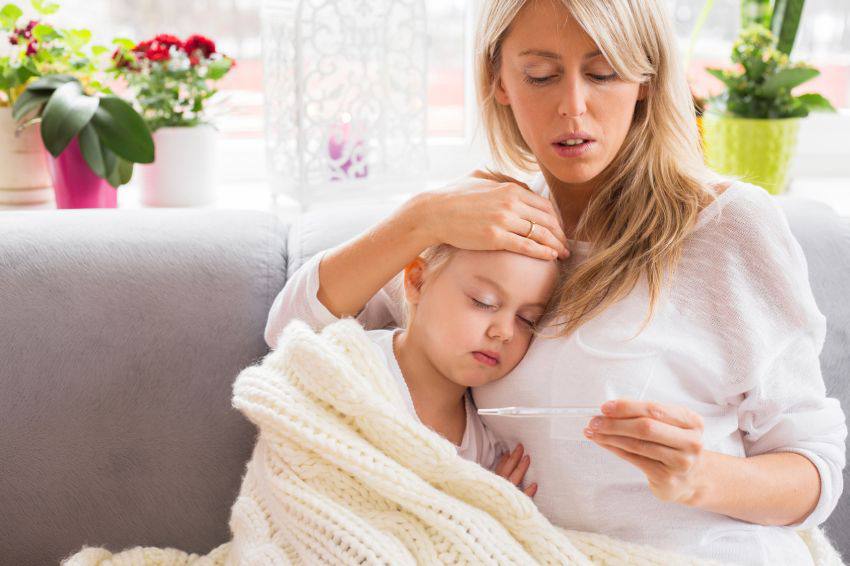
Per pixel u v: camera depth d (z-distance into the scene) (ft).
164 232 4.23
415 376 3.59
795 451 3.34
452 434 3.62
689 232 3.36
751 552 3.28
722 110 5.73
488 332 3.36
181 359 4.00
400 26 5.50
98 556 3.73
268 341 3.96
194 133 5.64
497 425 3.54
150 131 5.45
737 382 3.26
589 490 3.29
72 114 4.95
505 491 3.25
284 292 3.91
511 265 3.33
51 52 5.44
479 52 3.71
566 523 3.37
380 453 3.29
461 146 6.70
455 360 3.41
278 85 5.61
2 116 5.31
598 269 3.40
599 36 3.14
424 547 3.19
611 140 3.35
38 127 5.41
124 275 4.05
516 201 3.43
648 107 3.48
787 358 3.34
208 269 4.13
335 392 3.34
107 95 5.18
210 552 3.88
